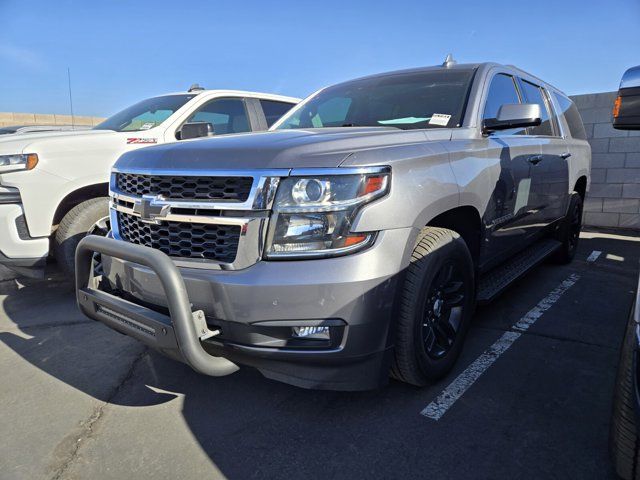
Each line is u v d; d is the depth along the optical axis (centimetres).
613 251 632
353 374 229
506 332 364
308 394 284
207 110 553
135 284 248
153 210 244
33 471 225
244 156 229
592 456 223
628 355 185
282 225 215
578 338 352
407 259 231
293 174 216
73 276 434
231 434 248
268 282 211
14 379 312
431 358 275
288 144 232
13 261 411
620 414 185
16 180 403
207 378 307
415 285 245
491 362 316
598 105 783
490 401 270
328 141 236
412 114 337
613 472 213
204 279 221
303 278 210
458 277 292
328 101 393
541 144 413
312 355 219
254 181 218
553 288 470
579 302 429
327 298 211
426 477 213
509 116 311
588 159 564
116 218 287
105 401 284
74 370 323
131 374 316
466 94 334
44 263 425
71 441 247
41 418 267
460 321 295
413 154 247
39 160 412
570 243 561
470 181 280
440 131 294
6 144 409
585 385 286
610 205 796
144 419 264
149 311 234
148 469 224
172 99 556
